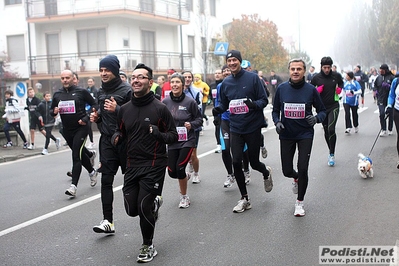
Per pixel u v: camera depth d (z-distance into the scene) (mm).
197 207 7262
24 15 28531
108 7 26484
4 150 14602
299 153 6559
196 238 5879
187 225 6406
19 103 16359
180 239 5871
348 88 14305
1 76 17641
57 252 5590
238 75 6754
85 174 10336
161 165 5305
